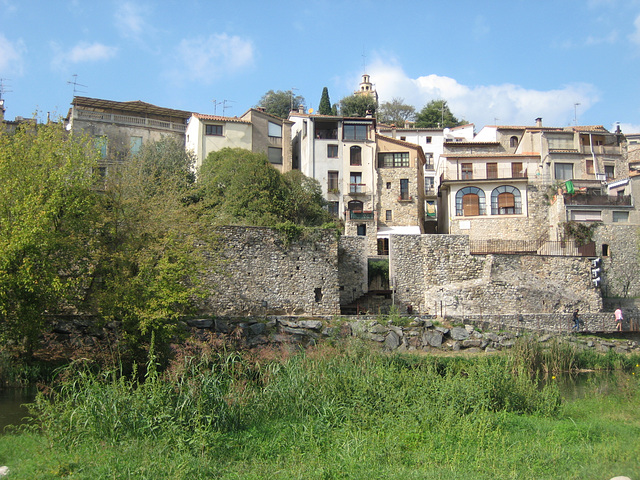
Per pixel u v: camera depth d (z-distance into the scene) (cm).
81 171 2442
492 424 1592
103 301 2300
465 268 4009
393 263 4016
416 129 7731
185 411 1490
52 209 2231
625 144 5794
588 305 4028
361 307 3997
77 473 1192
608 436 1548
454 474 1195
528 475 1215
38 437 1438
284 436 1496
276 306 3425
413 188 6022
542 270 4022
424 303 3994
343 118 6138
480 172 5597
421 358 2661
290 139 6425
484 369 1998
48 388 1970
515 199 5316
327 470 1224
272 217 4462
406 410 1619
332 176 6059
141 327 2238
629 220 4978
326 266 3594
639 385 2308
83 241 2420
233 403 1606
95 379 1669
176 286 2405
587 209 4966
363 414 1619
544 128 6200
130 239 2489
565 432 1572
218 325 2930
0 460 1297
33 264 2170
